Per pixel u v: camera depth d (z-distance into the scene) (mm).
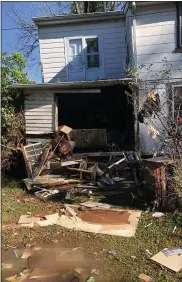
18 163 11273
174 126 8391
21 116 11938
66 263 5152
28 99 12039
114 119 15727
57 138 11266
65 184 9516
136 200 7914
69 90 11844
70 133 12008
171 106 10766
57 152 11164
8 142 11508
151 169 7578
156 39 11859
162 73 11625
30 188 9367
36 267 5059
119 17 13781
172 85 11359
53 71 14273
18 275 4832
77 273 4836
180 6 11664
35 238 6102
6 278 4754
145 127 11281
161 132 9234
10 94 11742
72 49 14188
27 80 13625
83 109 16203
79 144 11992
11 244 5875
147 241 5809
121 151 11820
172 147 7859
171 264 4988
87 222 6703
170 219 6547
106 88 14070
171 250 5395
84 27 14016
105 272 4836
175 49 11773
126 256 5301
